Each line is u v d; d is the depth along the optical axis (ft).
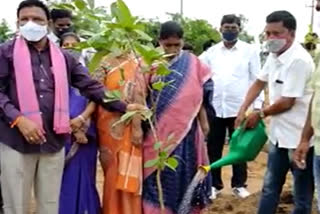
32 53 10.08
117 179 11.10
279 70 11.55
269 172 11.85
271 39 11.44
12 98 9.99
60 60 10.23
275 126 11.61
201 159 11.79
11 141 9.98
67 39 12.28
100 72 11.06
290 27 11.39
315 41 12.50
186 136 11.50
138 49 9.12
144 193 11.35
